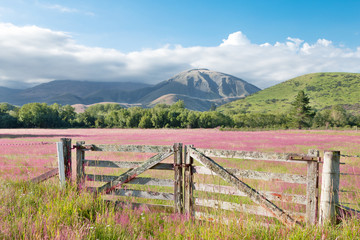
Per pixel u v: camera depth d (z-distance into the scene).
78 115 140.75
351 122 113.00
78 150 6.47
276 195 5.07
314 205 4.81
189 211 5.49
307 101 110.75
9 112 136.12
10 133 62.75
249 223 4.40
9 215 4.85
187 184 5.53
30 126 123.19
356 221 4.32
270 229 4.29
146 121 119.06
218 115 121.50
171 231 4.44
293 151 21.06
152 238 4.27
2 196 5.59
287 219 4.86
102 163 6.32
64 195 5.82
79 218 4.79
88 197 5.64
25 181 6.79
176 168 5.61
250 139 36.66
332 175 4.71
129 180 5.98
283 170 11.95
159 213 5.43
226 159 15.46
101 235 4.20
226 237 3.94
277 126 97.06
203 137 42.38
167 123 120.81
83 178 6.43
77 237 3.85
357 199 6.53
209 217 5.00
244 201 6.82
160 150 5.77
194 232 4.22
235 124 117.19
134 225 4.68
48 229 4.10
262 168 12.53
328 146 25.50
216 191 5.35
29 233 4.07
